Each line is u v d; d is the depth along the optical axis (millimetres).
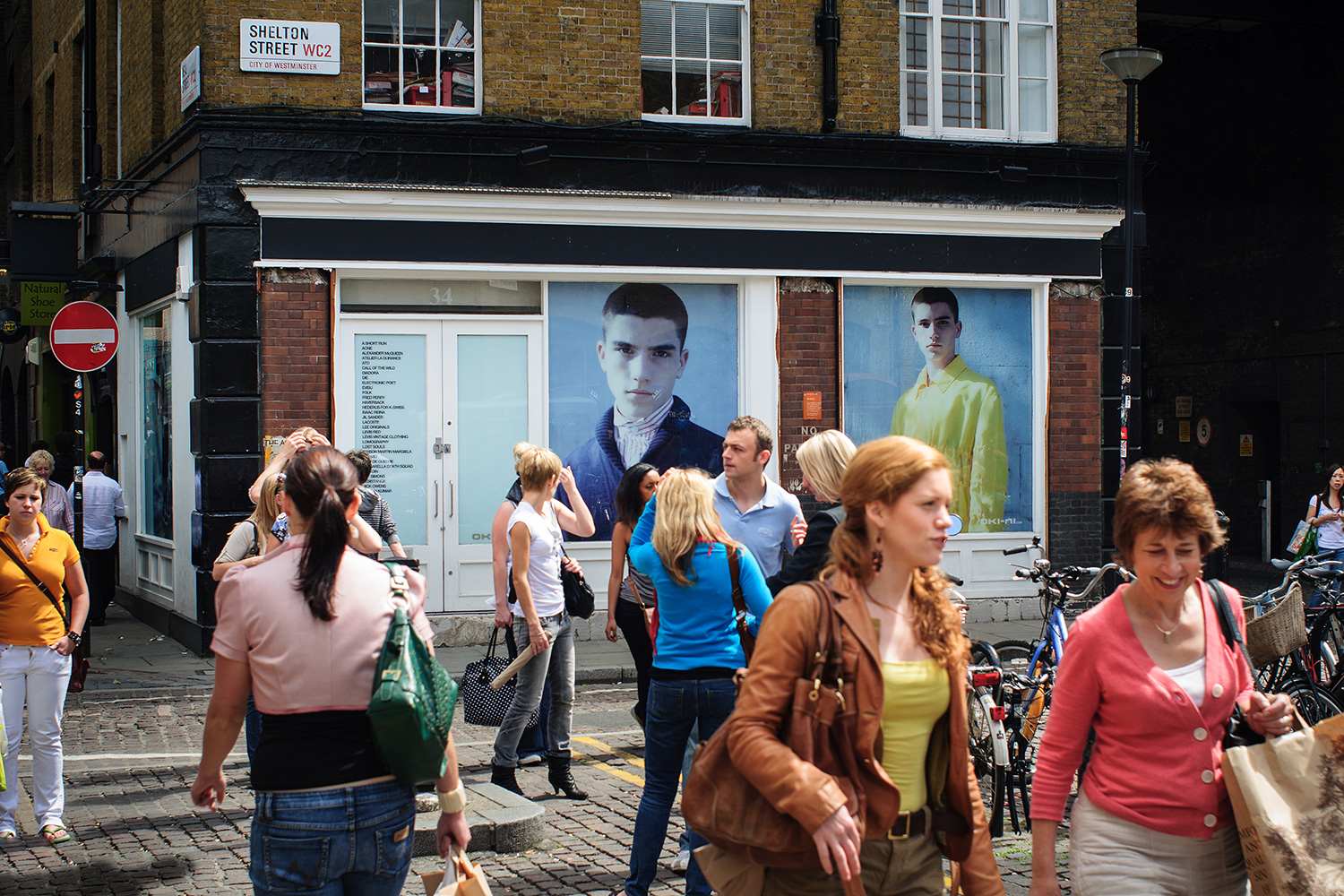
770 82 13203
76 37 18375
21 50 24266
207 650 11805
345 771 3119
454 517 12445
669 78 13141
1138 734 3314
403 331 12328
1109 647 3357
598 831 6434
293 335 11914
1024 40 14180
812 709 2914
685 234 12773
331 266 11906
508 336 12570
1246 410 22094
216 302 11703
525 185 12422
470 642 12367
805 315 13156
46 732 6297
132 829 6484
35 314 16750
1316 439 20547
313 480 3223
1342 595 8078
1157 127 23109
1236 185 21812
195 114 11625
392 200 11977
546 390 12617
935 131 13820
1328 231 20328
